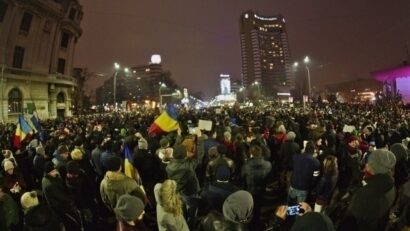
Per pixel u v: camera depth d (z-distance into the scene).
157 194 4.50
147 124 19.27
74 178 7.04
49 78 49.47
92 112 68.00
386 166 4.04
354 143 7.93
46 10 48.34
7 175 7.02
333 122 15.42
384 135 11.20
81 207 7.35
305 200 6.14
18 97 43.19
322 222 2.76
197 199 6.04
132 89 132.62
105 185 5.79
